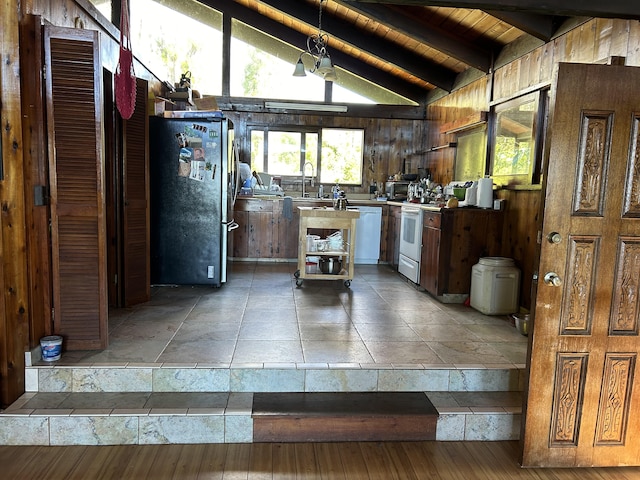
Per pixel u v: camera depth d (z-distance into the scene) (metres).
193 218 4.23
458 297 4.09
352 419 2.31
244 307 3.71
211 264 4.30
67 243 2.57
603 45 3.02
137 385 2.45
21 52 2.33
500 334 3.20
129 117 3.14
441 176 6.13
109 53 3.59
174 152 4.15
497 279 3.63
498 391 2.62
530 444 2.13
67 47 2.46
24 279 2.35
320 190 6.64
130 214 3.56
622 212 2.02
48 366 2.41
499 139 4.46
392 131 6.89
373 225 6.05
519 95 4.01
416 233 4.66
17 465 2.03
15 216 2.27
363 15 4.54
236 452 2.20
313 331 3.14
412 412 2.35
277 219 5.91
